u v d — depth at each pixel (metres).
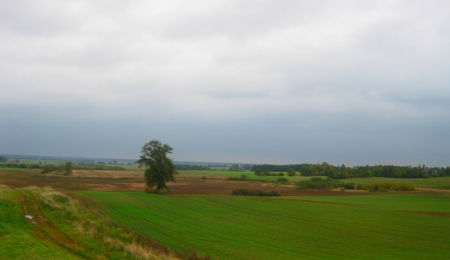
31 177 91.31
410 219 40.88
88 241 16.89
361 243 28.66
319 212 45.84
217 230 32.03
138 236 23.22
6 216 20.58
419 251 26.47
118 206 42.41
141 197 53.88
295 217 41.34
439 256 25.12
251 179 134.00
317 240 29.38
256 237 29.70
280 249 25.72
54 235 17.59
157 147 64.06
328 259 23.38
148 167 64.44
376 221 39.22
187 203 51.25
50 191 36.59
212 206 49.41
